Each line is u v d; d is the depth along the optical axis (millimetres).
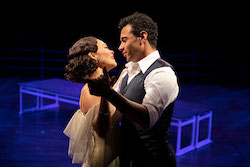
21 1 8562
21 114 4676
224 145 3693
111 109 1400
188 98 5727
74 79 1509
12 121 4367
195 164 3203
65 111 4898
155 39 1366
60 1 8789
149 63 1346
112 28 9219
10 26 8594
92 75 1505
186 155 3396
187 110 3553
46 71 8062
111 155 1446
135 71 1409
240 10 8656
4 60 8461
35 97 5629
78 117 1604
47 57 8789
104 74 1048
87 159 1492
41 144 3613
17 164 3102
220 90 6410
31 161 3176
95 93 1055
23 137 3811
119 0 9039
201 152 3484
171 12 9109
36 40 8781
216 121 4520
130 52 1331
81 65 1464
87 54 1480
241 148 3607
